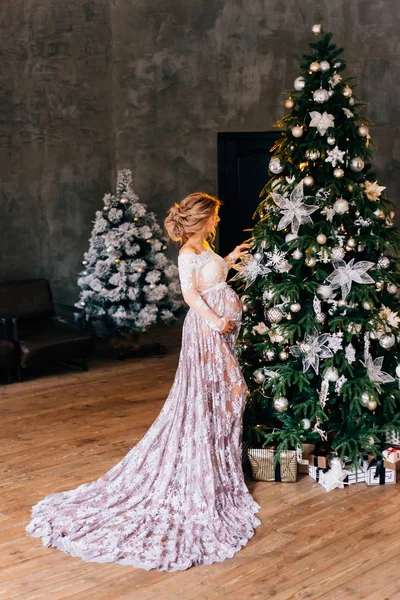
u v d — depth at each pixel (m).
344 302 4.42
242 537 3.79
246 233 9.49
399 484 4.48
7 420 5.82
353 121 4.44
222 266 4.23
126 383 6.85
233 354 4.29
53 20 8.16
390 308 4.65
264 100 9.17
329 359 4.42
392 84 9.15
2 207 8.00
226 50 9.04
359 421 4.52
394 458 4.44
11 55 7.88
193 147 9.19
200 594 3.30
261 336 4.75
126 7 8.70
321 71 4.40
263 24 9.00
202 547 3.69
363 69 9.06
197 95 9.11
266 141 9.28
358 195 4.41
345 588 3.33
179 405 4.18
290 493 4.36
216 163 9.27
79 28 8.39
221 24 8.98
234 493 4.19
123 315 7.45
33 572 3.51
